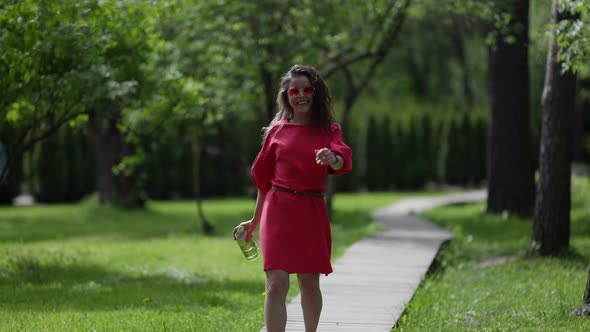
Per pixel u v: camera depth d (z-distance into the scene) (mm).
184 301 9078
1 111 11383
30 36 10078
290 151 5660
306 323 6000
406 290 9484
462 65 47656
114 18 11242
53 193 34969
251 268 12906
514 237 17047
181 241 17859
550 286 9992
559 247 12812
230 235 19578
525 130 20656
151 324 7137
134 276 11781
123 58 11367
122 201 27484
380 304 8531
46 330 7012
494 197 21078
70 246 16422
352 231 18469
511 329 7355
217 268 12906
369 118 40562
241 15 18891
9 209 31094
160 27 18531
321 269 5656
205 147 25000
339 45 21062
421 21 43875
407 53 47438
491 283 10812
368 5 18516
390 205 29828
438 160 41375
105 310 8469
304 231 5641
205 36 19062
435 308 8758
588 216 19703
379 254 13164
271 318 5551
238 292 9922
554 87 12492
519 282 10695
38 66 10594
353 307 8352
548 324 7492
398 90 44312
